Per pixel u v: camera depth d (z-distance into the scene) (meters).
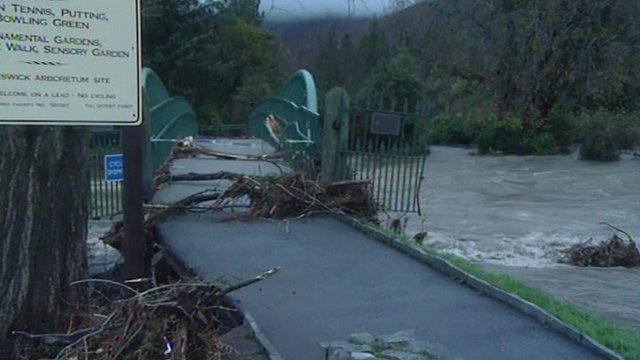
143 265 6.15
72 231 5.03
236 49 51.59
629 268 14.70
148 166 10.95
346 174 11.27
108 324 4.52
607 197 26.69
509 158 41.91
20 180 4.67
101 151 14.41
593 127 39.19
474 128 47.12
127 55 4.73
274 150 20.09
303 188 10.22
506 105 44.28
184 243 8.40
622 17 41.19
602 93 42.34
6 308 4.72
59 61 4.52
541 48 41.72
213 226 9.40
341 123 11.14
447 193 28.14
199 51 49.50
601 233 19.05
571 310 6.61
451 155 44.09
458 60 45.38
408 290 6.68
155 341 4.38
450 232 18.55
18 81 4.41
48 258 4.86
